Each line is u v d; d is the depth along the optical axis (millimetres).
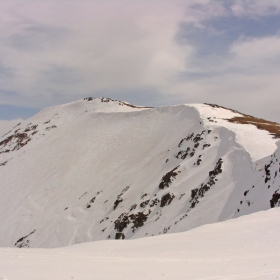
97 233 50844
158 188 50125
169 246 14711
